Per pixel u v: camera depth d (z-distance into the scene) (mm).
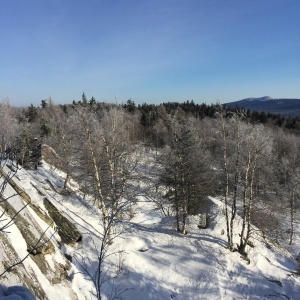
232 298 21766
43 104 87500
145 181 32594
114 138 25094
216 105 25078
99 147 25703
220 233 28156
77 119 25656
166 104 120188
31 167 31891
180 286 22484
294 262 27391
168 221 31203
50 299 11664
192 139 29953
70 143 34625
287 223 41938
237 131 24328
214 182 33469
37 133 44500
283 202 37500
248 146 24547
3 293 7086
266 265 24969
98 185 24016
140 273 22219
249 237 26469
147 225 30281
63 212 24797
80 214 28047
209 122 77875
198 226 29781
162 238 27266
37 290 11070
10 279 9531
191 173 29078
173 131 30312
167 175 30891
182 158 28750
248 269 24062
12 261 10703
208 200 32469
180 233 28453
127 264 22578
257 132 24875
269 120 95750
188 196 29500
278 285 22984
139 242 25734
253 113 102312
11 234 12406
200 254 25219
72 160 34406
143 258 24078
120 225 26281
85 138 25531
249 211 25312
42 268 13367
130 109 94312
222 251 25484
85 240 22938
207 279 22859
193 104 119125
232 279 23062
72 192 32781
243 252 25641
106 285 19297
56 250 16500
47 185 30016
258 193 34875
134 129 69688
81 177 32781
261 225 30234
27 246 13109
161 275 22938
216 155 37188
